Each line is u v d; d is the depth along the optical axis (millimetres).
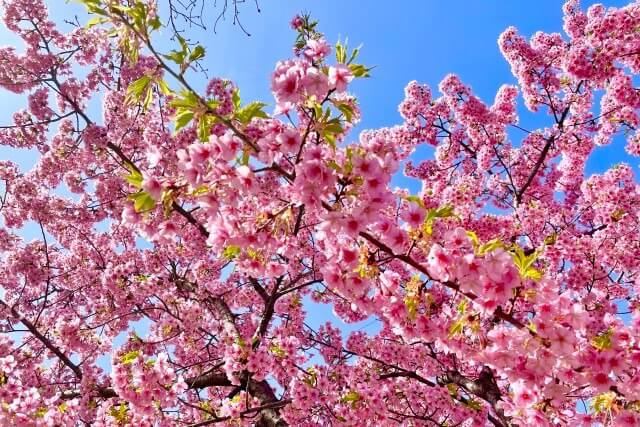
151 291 8812
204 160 2699
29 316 9469
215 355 9258
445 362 7973
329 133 2773
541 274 2959
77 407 5387
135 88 2863
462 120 10328
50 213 9406
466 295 2875
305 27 5918
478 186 8469
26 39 8398
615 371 2883
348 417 5809
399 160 2898
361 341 8836
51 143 8586
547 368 2932
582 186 9398
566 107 9703
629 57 7523
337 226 2740
